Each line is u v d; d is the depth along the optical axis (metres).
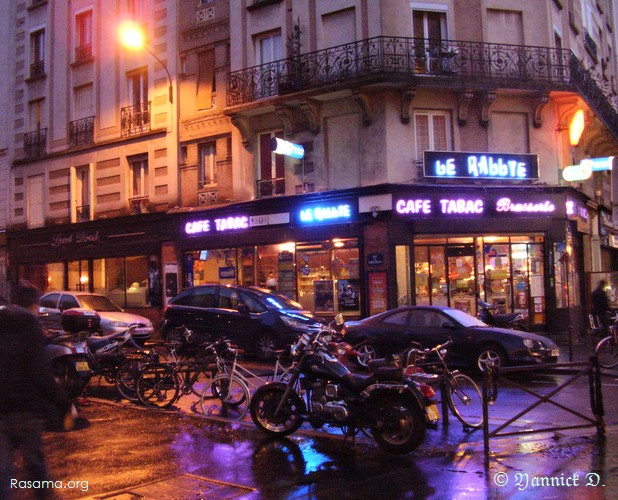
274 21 19.55
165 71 22.47
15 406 3.88
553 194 18.17
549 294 18.25
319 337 7.16
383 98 17.67
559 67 18.28
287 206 19.05
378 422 6.45
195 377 9.60
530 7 18.69
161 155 22.48
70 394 9.43
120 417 8.37
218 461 6.18
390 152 17.55
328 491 5.23
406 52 17.52
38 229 25.66
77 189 25.00
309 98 18.19
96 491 5.23
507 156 17.77
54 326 17.12
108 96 24.09
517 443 6.80
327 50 18.20
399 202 17.19
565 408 6.94
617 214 25.64
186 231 21.41
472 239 18.30
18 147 26.94
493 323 15.62
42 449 4.04
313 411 6.91
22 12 27.20
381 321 13.03
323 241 18.58
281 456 6.36
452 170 17.31
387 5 17.69
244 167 20.25
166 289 21.92
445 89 17.72
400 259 17.53
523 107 18.50
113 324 16.44
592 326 16.98
